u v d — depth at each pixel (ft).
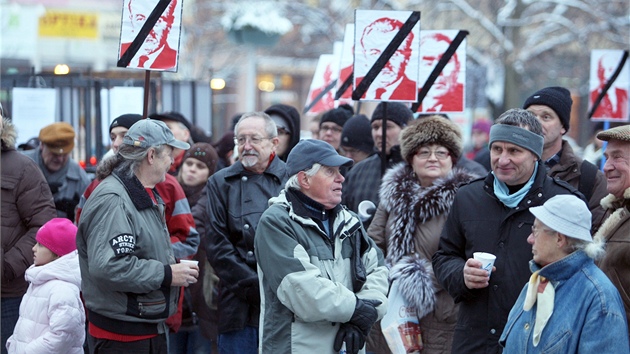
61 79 58.49
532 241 23.57
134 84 61.52
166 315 28.55
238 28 98.27
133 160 28.50
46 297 29.99
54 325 29.55
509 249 27.37
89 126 57.47
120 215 27.61
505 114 27.89
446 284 28.25
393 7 144.05
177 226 34.06
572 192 27.58
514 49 135.23
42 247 30.58
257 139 32.48
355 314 25.45
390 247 32.53
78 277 30.35
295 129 39.55
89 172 51.31
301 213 26.14
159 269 27.76
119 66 33.42
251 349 32.37
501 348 27.22
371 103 93.15
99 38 187.11
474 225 28.12
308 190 26.43
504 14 138.00
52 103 53.21
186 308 38.68
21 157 34.94
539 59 158.51
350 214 27.14
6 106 59.77
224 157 47.44
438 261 29.04
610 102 48.80
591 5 138.21
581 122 191.83
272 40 99.55
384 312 26.48
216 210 32.50
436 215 31.99
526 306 23.22
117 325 28.09
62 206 41.86
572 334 22.34
